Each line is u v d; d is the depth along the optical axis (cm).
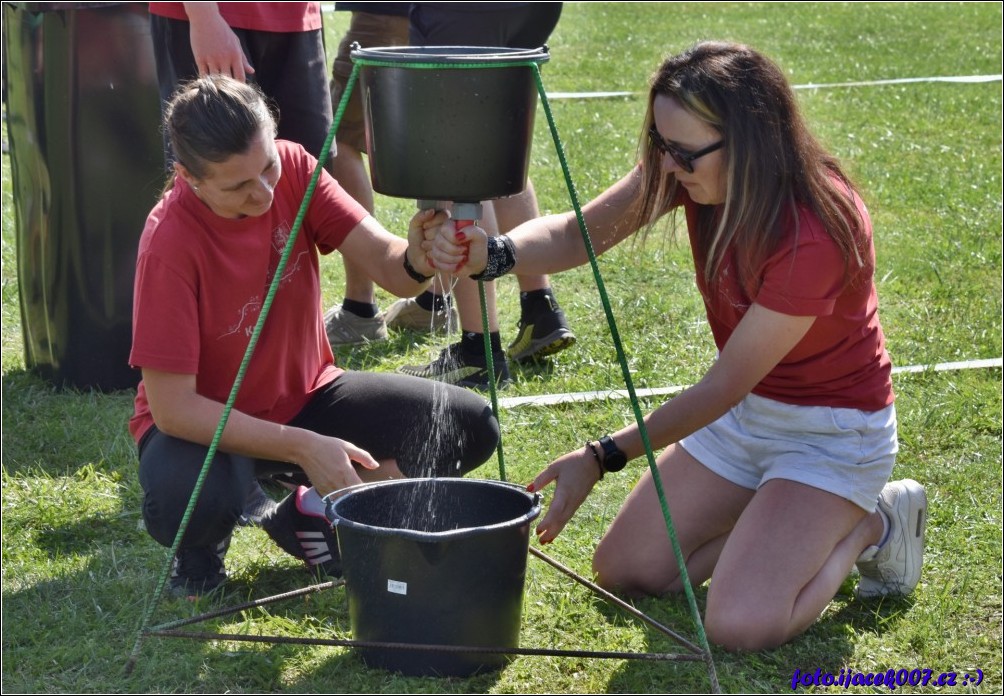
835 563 250
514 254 250
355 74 213
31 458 340
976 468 331
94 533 296
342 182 426
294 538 269
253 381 261
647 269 494
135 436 266
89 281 381
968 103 819
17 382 398
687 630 252
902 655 247
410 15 398
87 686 228
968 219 565
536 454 339
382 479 274
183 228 243
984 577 277
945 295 467
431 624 222
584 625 253
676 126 229
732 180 229
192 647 240
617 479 325
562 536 294
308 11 371
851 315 249
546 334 397
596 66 1005
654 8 1382
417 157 213
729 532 272
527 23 397
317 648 239
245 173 231
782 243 232
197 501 245
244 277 250
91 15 364
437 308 426
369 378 276
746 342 237
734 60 229
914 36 1120
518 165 219
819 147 242
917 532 264
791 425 257
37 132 372
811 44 1089
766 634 240
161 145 374
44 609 258
